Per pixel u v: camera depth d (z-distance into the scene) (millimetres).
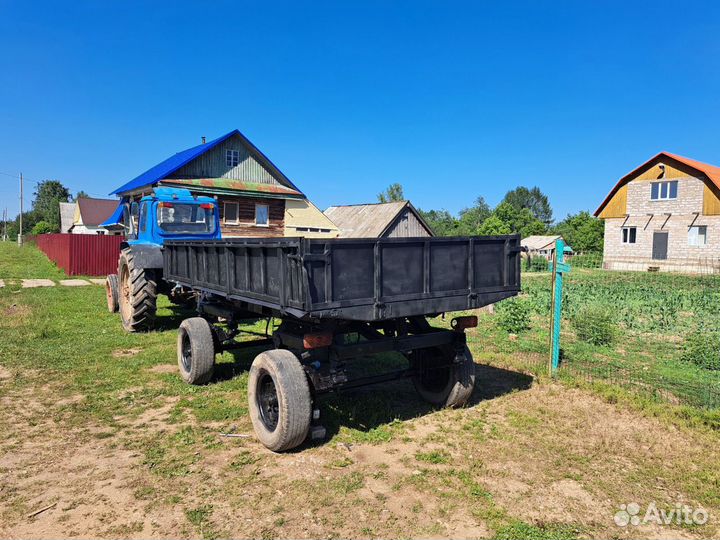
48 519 3068
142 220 9047
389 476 3678
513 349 7766
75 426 4582
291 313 3625
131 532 2945
